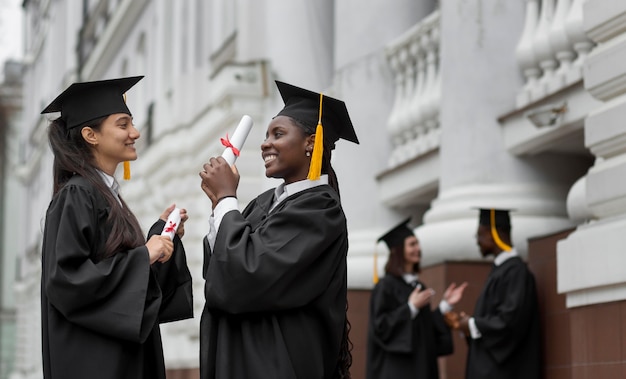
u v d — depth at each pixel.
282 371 4.22
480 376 7.32
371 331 8.23
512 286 7.30
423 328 8.04
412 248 8.28
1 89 39.75
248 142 13.05
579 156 8.35
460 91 8.38
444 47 8.61
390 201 10.52
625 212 5.97
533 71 8.07
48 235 4.25
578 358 6.35
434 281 8.42
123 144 4.49
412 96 10.35
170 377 15.38
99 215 4.30
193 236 14.90
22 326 37.62
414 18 10.87
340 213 4.41
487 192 8.19
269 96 13.08
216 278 4.23
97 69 26.09
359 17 10.92
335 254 4.38
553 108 7.38
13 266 48.31
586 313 6.27
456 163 8.40
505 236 7.52
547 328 7.32
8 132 32.94
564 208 8.14
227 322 4.34
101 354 4.14
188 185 15.44
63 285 4.09
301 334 4.31
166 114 16.84
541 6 8.31
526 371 7.30
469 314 8.26
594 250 6.10
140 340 4.11
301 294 4.26
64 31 33.09
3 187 48.44
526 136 7.91
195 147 15.20
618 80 5.92
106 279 4.12
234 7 15.34
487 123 8.27
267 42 13.39
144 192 17.92
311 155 4.60
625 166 5.86
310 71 12.81
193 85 15.94
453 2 8.51
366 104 10.76
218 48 15.66
